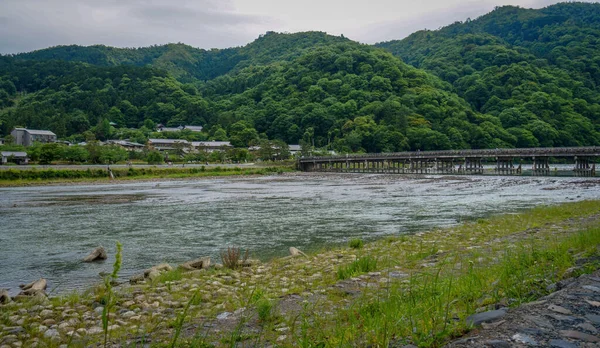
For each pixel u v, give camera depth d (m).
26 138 138.12
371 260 11.57
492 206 31.75
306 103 185.62
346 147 144.50
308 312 7.00
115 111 192.00
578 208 23.89
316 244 18.33
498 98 182.88
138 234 21.94
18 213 31.70
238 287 10.27
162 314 7.97
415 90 181.12
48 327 7.73
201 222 26.19
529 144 147.88
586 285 5.97
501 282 6.81
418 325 4.98
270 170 105.31
